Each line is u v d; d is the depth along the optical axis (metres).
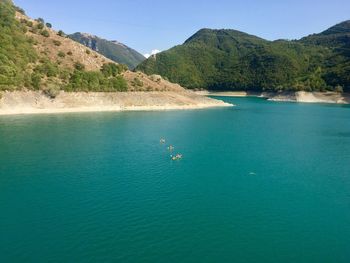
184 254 34.59
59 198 46.94
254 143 85.56
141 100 158.50
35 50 150.00
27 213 42.31
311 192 51.38
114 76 166.88
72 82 143.38
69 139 83.12
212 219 41.94
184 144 82.56
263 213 43.84
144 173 58.75
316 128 111.75
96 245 35.69
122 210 43.72
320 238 38.16
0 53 129.25
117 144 79.88
